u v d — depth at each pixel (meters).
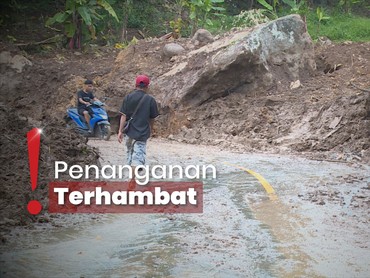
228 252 6.63
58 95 22.84
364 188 10.13
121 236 7.22
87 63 25.12
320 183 10.57
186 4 27.38
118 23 29.48
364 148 14.75
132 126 9.98
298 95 18.92
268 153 15.04
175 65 21.88
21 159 9.69
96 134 17.75
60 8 30.59
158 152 14.59
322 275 5.93
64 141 11.16
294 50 20.34
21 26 28.86
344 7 31.41
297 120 17.09
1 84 23.80
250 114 18.22
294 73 20.16
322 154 14.62
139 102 9.98
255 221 7.97
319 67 21.08
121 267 6.08
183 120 19.09
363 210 8.60
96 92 21.20
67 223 7.77
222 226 7.71
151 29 29.91
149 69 22.23
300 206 8.80
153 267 6.09
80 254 6.48
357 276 5.93
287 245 6.92
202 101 19.42
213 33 27.47
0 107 11.22
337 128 15.61
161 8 31.59
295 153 14.95
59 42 27.08
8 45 25.27
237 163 12.91
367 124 15.17
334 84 19.52
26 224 7.62
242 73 19.50
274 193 9.66
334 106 16.34
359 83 19.17
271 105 18.55
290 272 6.01
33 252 6.50
